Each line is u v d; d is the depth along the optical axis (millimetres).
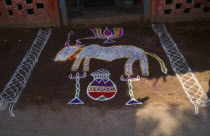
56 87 5906
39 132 4711
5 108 5316
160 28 8477
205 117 4945
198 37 7863
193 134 4574
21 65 6754
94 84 5961
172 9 8539
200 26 8492
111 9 9609
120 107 5270
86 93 5695
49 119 4996
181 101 5375
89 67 6566
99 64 6672
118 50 7270
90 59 6895
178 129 4691
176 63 6656
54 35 8234
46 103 5422
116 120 4941
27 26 8719
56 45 7664
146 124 4828
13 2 8141
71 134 4652
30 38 8078
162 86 5848
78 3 10055
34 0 8117
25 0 8125
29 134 4672
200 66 6500
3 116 5105
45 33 8352
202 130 4652
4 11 8336
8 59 7043
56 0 8109
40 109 5258
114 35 8141
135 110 5172
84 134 4648
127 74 6270
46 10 8328
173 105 5273
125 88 5820
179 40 7734
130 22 8938
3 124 4910
